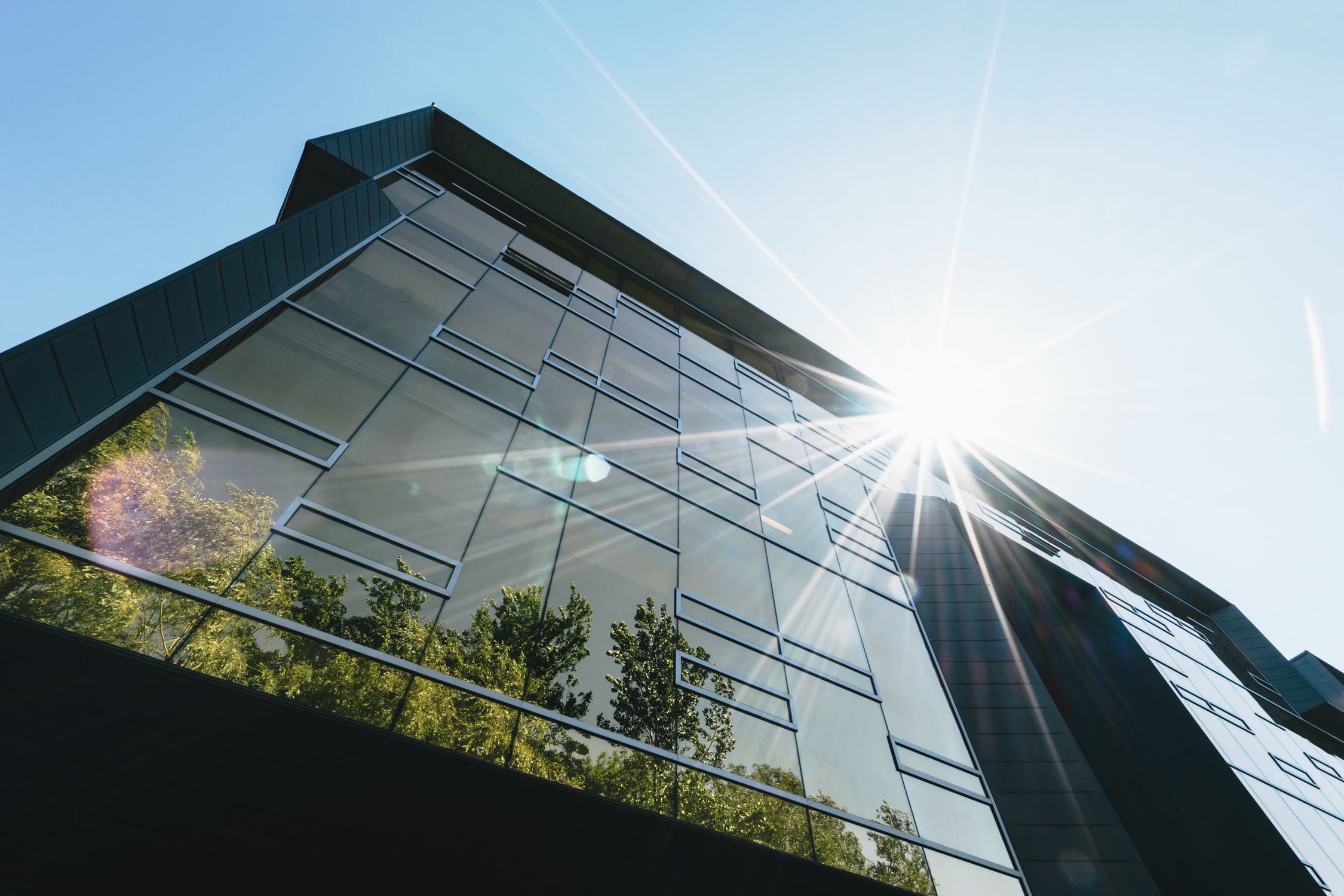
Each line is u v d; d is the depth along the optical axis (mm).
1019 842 14844
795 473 18172
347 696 6645
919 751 11992
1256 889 16453
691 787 8539
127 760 5504
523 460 11172
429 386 11055
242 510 7387
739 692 10406
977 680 18062
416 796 6324
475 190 19391
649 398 15867
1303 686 32094
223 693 5684
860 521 18734
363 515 8367
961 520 24891
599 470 12375
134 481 6840
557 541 10289
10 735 5262
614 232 21703
